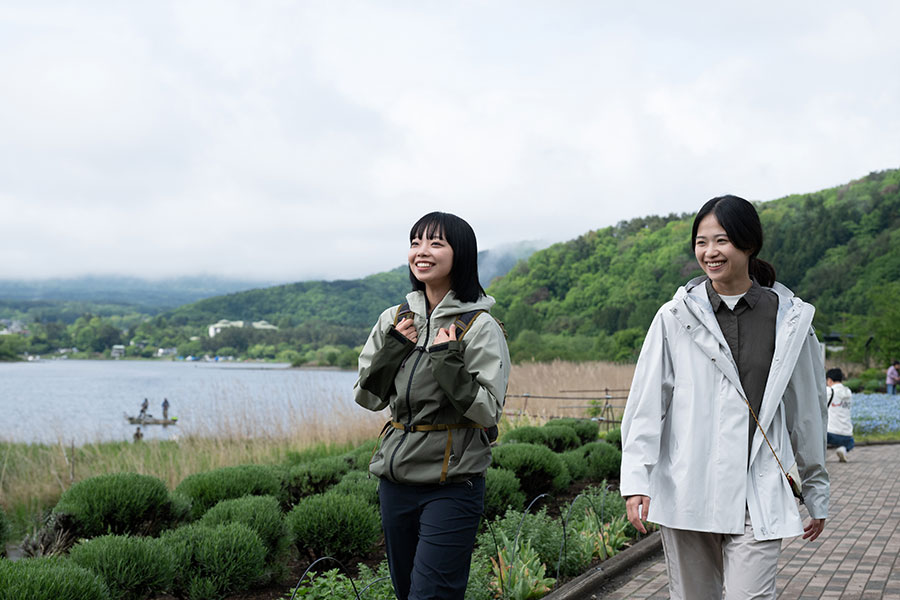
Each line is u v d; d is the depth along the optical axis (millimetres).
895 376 30344
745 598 2611
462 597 2980
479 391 2861
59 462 10117
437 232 3068
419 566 2893
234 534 4766
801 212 122812
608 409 17859
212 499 6309
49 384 64062
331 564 5355
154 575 4285
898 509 8172
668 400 2889
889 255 94938
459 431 2965
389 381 3045
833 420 13141
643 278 106938
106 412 31656
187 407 12586
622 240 120625
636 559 5758
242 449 11078
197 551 4637
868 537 6605
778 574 5324
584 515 6539
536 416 16500
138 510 5570
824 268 102938
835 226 112438
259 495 6461
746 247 2809
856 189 124438
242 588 4734
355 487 6395
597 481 9453
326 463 7254
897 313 34719
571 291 113438
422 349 3031
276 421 12109
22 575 3281
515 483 6820
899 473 11445
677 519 2725
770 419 2721
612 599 4844
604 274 113312
